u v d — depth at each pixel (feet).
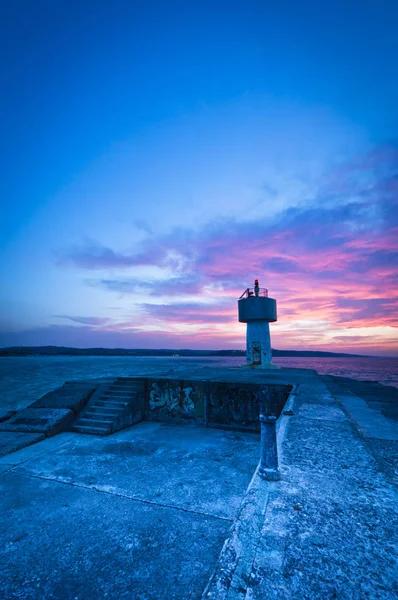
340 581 6.21
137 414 32.73
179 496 15.61
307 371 49.24
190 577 9.93
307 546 7.24
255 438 27.76
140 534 12.32
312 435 15.21
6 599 9.19
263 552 7.10
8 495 15.64
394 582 6.15
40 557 11.00
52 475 18.13
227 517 13.64
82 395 31.63
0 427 26.20
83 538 12.09
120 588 9.53
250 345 57.57
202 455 22.29
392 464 12.01
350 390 31.73
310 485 10.21
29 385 88.94
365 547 7.18
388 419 19.13
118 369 165.27
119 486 16.74
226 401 31.55
